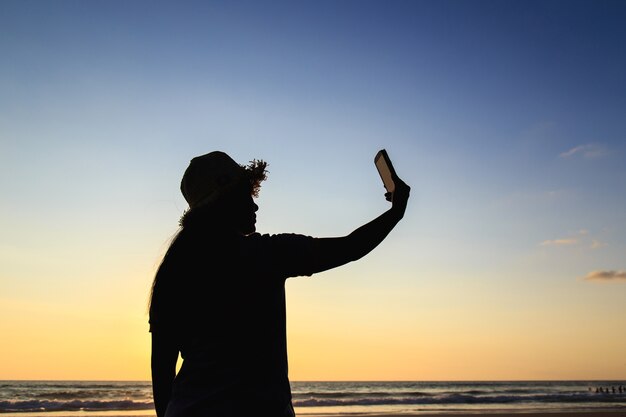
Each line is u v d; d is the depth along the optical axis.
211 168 1.87
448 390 67.50
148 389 53.28
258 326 1.70
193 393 1.66
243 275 1.72
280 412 1.67
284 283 1.78
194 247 1.78
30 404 30.80
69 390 50.03
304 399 42.28
